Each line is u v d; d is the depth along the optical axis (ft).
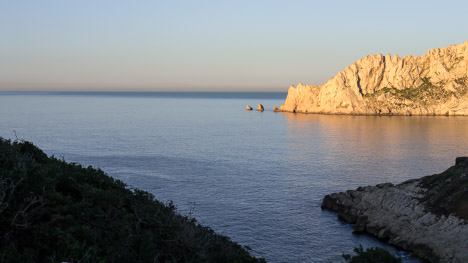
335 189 261.24
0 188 42.14
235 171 313.94
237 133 595.06
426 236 162.20
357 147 441.27
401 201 192.85
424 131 570.87
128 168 317.22
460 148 420.36
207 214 206.49
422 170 316.60
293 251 163.32
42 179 48.34
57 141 463.83
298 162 355.56
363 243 171.73
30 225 40.73
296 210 216.95
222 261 48.93
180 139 516.32
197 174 300.40
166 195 240.32
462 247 146.51
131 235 44.60
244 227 189.16
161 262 45.47
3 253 35.60
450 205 171.42
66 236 39.29
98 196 50.72
